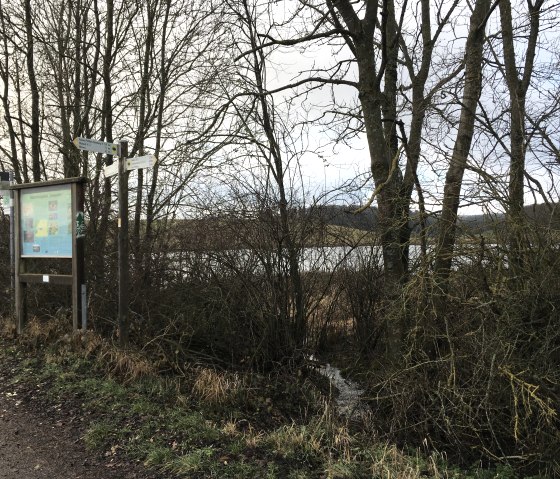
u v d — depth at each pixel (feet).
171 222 26.91
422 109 22.34
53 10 33.91
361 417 19.24
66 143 33.06
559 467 14.44
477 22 23.25
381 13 19.67
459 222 17.54
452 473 14.37
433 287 17.21
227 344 23.65
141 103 32.12
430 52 27.25
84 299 22.65
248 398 19.99
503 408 15.62
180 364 21.44
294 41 21.48
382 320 20.76
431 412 17.04
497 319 16.16
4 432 14.83
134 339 22.41
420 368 17.43
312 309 26.21
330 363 26.89
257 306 23.50
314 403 20.81
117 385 18.29
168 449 13.58
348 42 23.35
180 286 23.81
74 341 21.90
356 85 22.00
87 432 14.71
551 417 14.67
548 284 16.15
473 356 16.53
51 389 17.93
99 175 30.32
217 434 14.98
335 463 13.65
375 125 21.13
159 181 28.48
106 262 25.26
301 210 24.63
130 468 12.81
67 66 33.83
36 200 24.63
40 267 27.58
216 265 23.66
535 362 15.70
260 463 13.37
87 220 26.99
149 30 31.32
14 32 32.37
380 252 26.58
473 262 17.25
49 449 13.79
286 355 24.14
